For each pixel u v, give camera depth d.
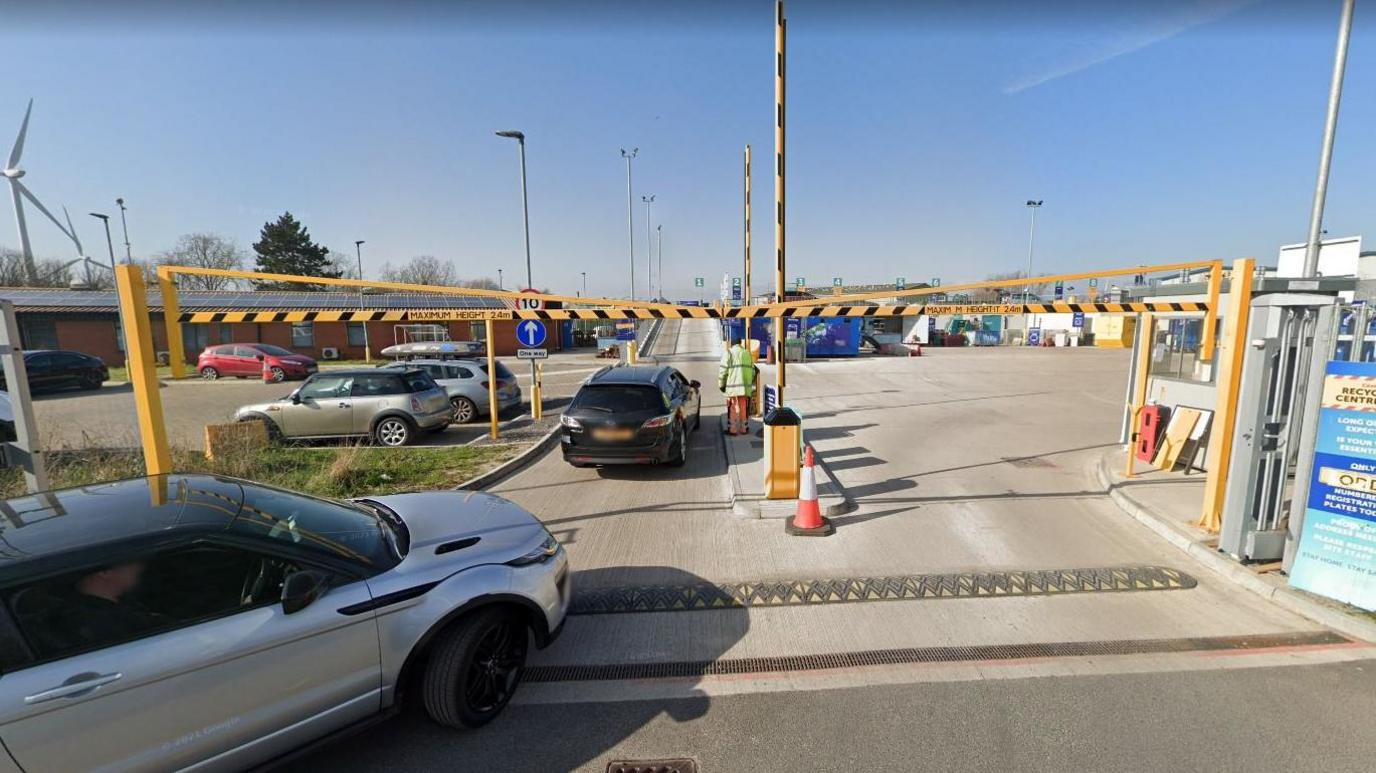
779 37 6.50
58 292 30.86
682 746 2.92
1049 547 5.34
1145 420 7.95
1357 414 3.88
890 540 5.53
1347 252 8.75
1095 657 3.61
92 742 2.15
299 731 2.62
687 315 5.71
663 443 7.67
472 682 3.09
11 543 2.38
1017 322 45.44
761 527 5.94
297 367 22.23
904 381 19.81
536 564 3.46
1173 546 5.33
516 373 25.11
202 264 53.25
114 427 12.42
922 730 2.98
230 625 2.45
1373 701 3.16
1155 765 2.72
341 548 2.96
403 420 10.11
